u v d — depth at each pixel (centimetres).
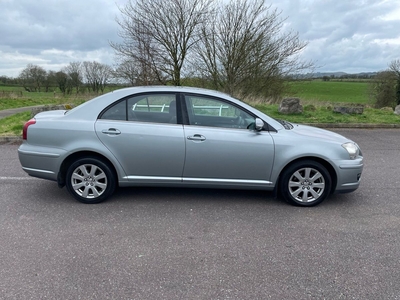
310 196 421
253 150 401
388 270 282
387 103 3083
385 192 480
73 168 407
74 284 256
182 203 426
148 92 413
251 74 1605
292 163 414
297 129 445
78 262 286
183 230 351
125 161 404
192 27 1545
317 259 298
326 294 250
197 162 404
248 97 1579
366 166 621
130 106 410
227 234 343
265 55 1577
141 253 303
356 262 294
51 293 245
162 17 1529
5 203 414
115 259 292
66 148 400
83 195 414
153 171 409
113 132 398
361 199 451
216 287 256
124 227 354
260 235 342
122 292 248
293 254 306
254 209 411
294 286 259
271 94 1750
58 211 393
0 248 306
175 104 411
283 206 422
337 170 409
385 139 886
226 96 420
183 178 411
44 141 403
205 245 320
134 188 480
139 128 400
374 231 354
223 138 400
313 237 339
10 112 1822
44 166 405
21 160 412
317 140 413
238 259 296
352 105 1314
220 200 439
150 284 258
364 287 259
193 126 406
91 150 399
